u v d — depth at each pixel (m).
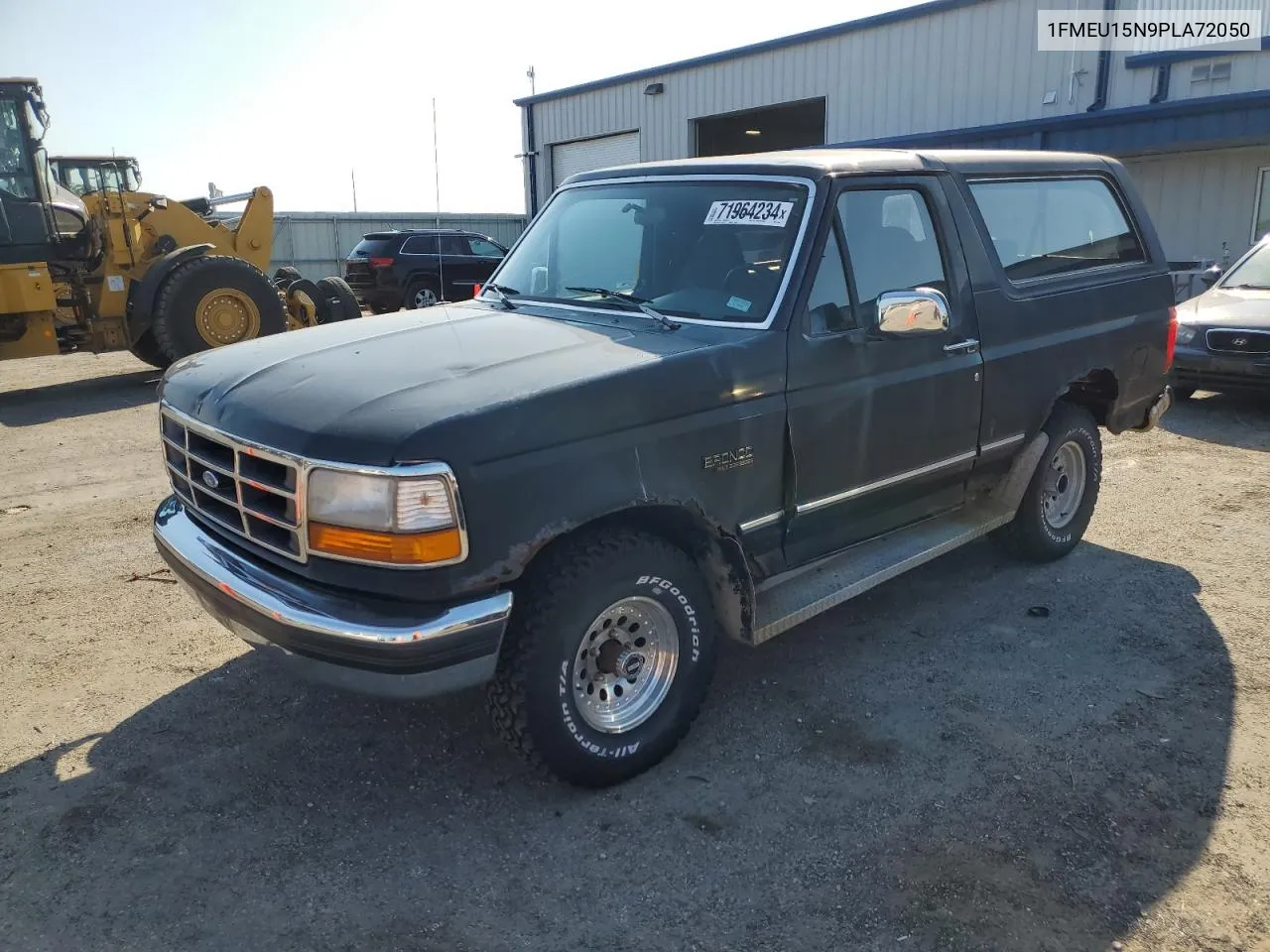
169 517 3.67
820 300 3.75
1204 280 10.77
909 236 4.23
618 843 3.11
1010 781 3.42
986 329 4.53
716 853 3.06
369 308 20.80
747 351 3.48
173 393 3.69
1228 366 9.00
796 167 3.91
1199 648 4.46
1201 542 5.86
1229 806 3.27
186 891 2.88
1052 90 16.62
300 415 3.01
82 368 14.44
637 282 4.09
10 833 3.14
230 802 3.32
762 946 2.67
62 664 4.31
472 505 2.80
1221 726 3.79
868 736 3.73
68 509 6.69
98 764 3.54
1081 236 5.32
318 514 2.88
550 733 3.15
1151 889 2.88
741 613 3.62
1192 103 14.13
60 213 12.70
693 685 3.53
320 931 2.72
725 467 3.42
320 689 4.09
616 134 24.03
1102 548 5.77
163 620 4.79
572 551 3.15
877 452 4.04
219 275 12.32
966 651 4.45
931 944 2.66
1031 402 4.82
